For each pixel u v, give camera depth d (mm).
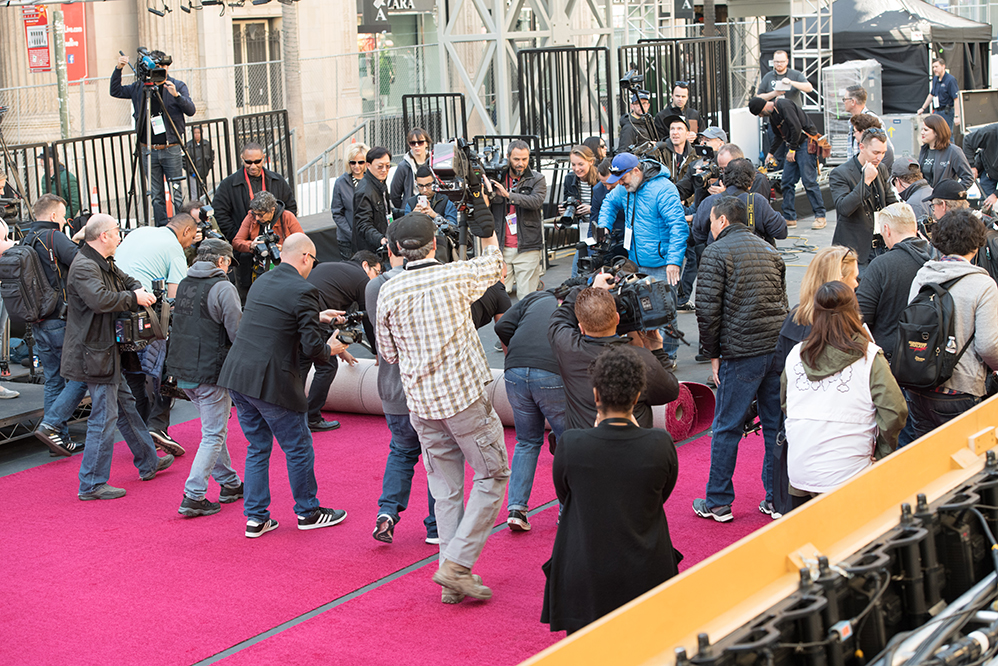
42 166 12766
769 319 5387
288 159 12977
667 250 7777
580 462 3654
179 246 7508
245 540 5750
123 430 6730
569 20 15617
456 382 4648
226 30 19688
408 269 4750
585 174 9367
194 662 4402
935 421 4875
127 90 10859
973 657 2693
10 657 4492
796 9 19344
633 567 3605
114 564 5461
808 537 2932
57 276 7277
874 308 5301
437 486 4914
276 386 5547
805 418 4211
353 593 5027
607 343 4746
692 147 9984
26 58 17781
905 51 18609
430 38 22594
